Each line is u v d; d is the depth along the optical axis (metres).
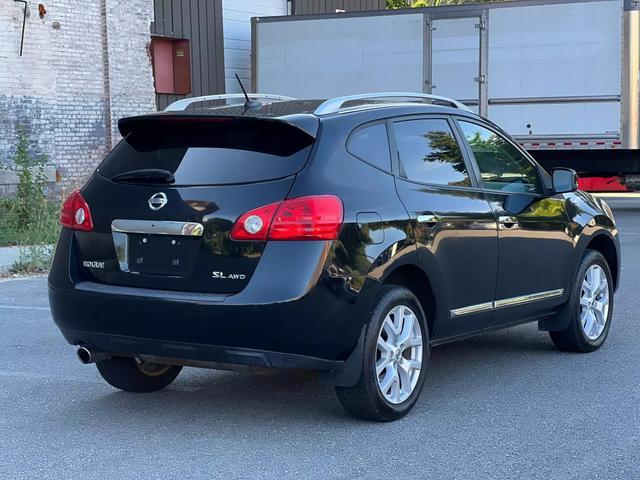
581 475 4.53
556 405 5.75
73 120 16.97
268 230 4.79
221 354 4.88
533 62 17.78
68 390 6.21
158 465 4.72
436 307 5.59
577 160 18.50
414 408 5.68
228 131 5.18
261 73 20.38
